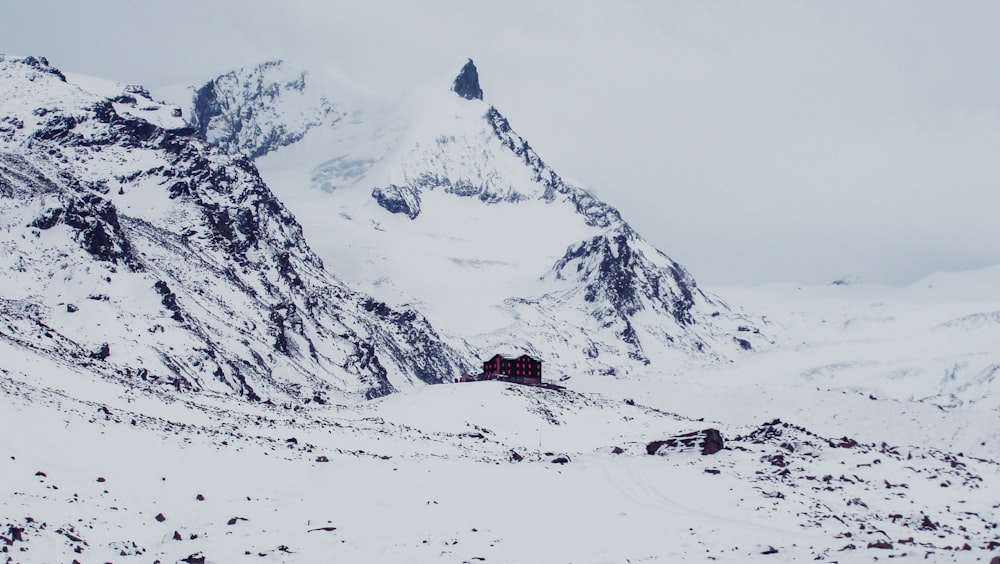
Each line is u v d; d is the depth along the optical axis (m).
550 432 125.06
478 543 54.78
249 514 57.44
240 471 65.50
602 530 59.25
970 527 69.19
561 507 65.62
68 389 73.88
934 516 71.62
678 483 74.62
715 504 68.38
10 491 50.75
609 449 101.94
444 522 59.69
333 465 70.62
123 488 56.66
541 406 137.12
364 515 60.09
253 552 50.28
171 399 83.56
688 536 57.97
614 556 53.12
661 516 63.56
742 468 81.31
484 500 66.62
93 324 145.62
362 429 95.06
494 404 133.00
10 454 55.09
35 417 60.75
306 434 84.56
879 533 60.94
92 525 49.94
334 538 54.03
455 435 108.19
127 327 151.00
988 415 150.50
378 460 75.50
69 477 55.31
